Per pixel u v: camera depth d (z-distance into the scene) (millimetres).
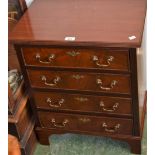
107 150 1964
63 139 2059
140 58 1666
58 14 1722
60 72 1675
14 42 1589
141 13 1635
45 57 1629
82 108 1802
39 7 1804
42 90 1780
